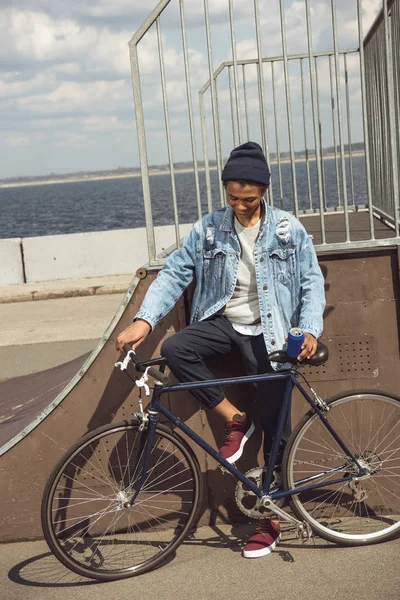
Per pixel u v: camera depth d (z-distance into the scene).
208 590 3.13
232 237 3.29
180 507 3.65
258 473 3.41
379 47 5.51
